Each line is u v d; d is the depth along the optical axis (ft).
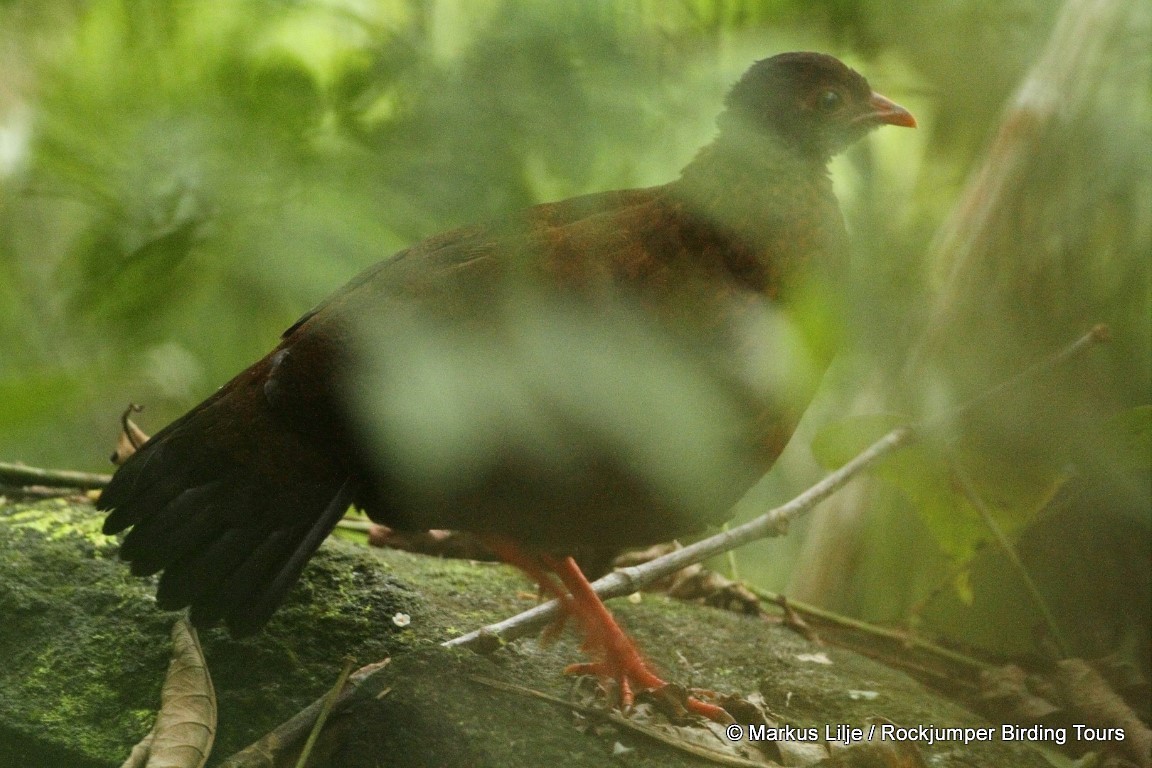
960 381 15.80
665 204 15.17
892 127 16.06
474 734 15.06
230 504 15.07
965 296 15.80
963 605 15.85
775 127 15.30
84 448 15.75
